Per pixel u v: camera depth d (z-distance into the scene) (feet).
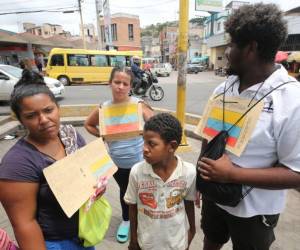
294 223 9.91
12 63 84.69
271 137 4.44
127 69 8.34
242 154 4.70
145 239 5.84
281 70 4.54
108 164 5.29
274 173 4.37
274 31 4.13
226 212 5.54
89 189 4.66
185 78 15.89
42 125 4.14
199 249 8.77
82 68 58.13
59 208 4.48
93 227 4.89
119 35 135.44
